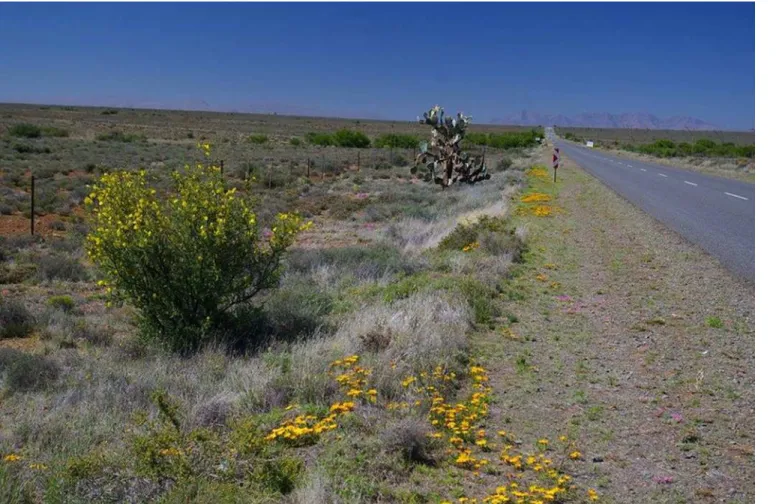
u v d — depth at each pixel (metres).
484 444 5.64
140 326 10.08
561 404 6.67
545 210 22.09
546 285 11.91
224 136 93.62
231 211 9.98
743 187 31.66
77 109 186.50
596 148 98.25
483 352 8.19
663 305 10.55
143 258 9.62
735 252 14.72
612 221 20.16
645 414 6.45
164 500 4.48
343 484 4.82
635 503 4.87
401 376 6.98
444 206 26.44
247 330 10.12
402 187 36.00
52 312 11.84
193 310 9.91
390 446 5.38
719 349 8.40
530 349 8.40
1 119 98.62
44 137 66.25
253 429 5.45
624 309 10.37
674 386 7.18
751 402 6.73
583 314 10.09
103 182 10.11
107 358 9.22
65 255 17.45
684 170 45.81
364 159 57.06
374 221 25.23
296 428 5.61
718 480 5.20
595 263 14.00
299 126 157.38
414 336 8.05
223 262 9.87
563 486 4.98
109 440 6.20
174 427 5.77
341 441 5.48
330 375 7.15
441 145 34.72
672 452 5.67
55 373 8.43
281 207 26.42
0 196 25.59
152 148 57.47
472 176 34.66
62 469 5.07
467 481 5.07
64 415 6.88
